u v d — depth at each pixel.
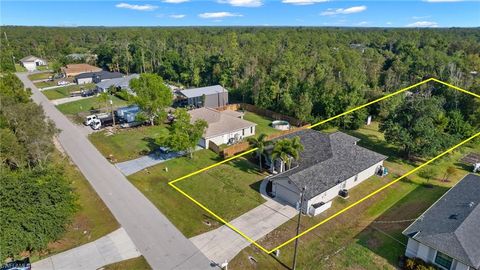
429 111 46.16
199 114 56.50
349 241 28.83
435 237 25.33
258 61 96.81
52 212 26.84
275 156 37.66
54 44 173.75
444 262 24.61
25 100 54.66
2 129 34.69
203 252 27.06
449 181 40.19
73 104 73.56
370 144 52.78
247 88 77.62
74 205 30.03
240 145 47.38
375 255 27.09
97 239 28.53
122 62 121.50
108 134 54.56
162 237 28.88
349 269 25.56
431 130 44.00
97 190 36.66
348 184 37.50
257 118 67.38
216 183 38.72
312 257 26.81
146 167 42.62
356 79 76.12
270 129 59.84
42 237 26.09
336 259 26.61
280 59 94.75
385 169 41.44
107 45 133.88
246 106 73.69
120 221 31.08
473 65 99.12
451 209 29.05
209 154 47.38
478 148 51.81
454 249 24.02
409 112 47.03
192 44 148.75
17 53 150.25
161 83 58.25
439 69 87.88
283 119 66.00
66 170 41.16
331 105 61.84
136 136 53.75
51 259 26.05
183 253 26.92
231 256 26.67
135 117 58.97
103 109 69.44
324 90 66.19
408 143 44.06
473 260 22.97
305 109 62.03
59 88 91.25
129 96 61.25
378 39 168.88
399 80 88.31
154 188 37.34
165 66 106.69
